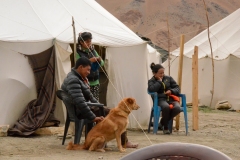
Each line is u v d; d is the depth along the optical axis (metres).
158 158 2.54
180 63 10.71
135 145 7.83
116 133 7.29
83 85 7.42
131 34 11.43
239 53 18.55
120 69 10.70
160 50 21.58
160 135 9.83
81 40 8.73
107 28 11.19
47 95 9.58
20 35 9.84
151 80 10.18
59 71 9.72
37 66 9.69
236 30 20.80
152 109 10.15
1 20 10.26
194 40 21.59
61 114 9.80
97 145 7.27
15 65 9.61
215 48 19.77
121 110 7.34
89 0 12.31
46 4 11.13
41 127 9.34
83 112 7.26
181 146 2.54
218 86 18.39
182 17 63.69
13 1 10.91
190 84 19.05
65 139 8.70
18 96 9.59
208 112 16.50
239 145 8.83
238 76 18.14
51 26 10.44
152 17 63.53
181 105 10.51
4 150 7.46
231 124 12.60
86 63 7.45
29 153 7.20
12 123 9.52
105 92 11.12
